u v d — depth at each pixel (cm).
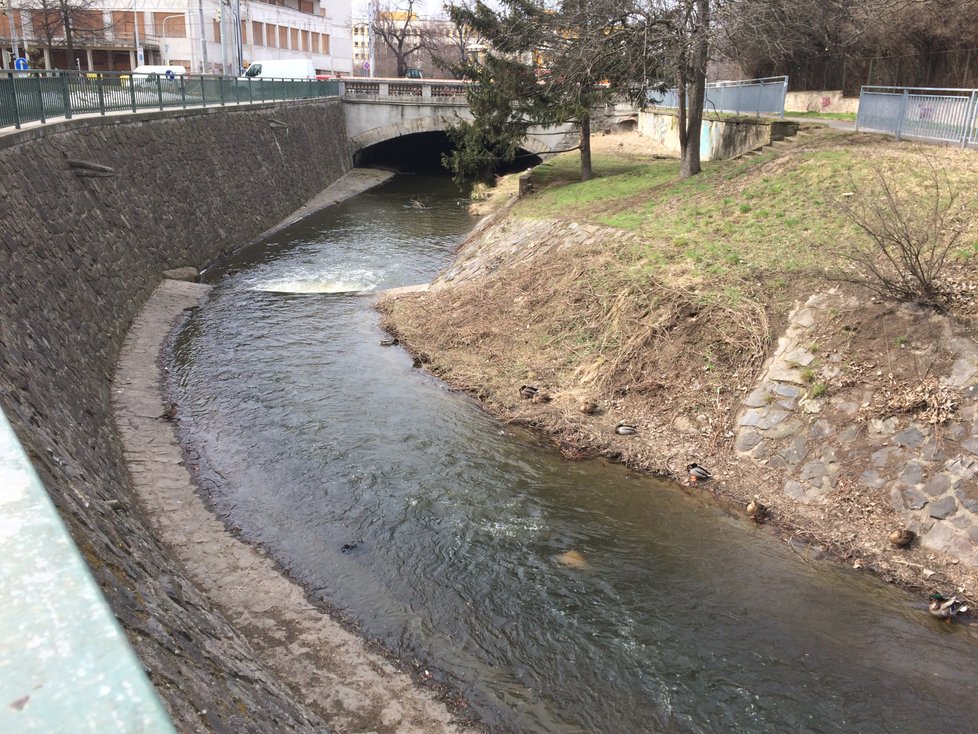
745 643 686
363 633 694
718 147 2427
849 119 2278
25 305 994
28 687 85
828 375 970
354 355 1409
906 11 2286
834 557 809
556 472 996
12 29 4156
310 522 870
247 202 2511
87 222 1435
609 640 690
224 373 1305
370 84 4181
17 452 138
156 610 498
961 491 798
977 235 1052
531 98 2520
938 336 912
